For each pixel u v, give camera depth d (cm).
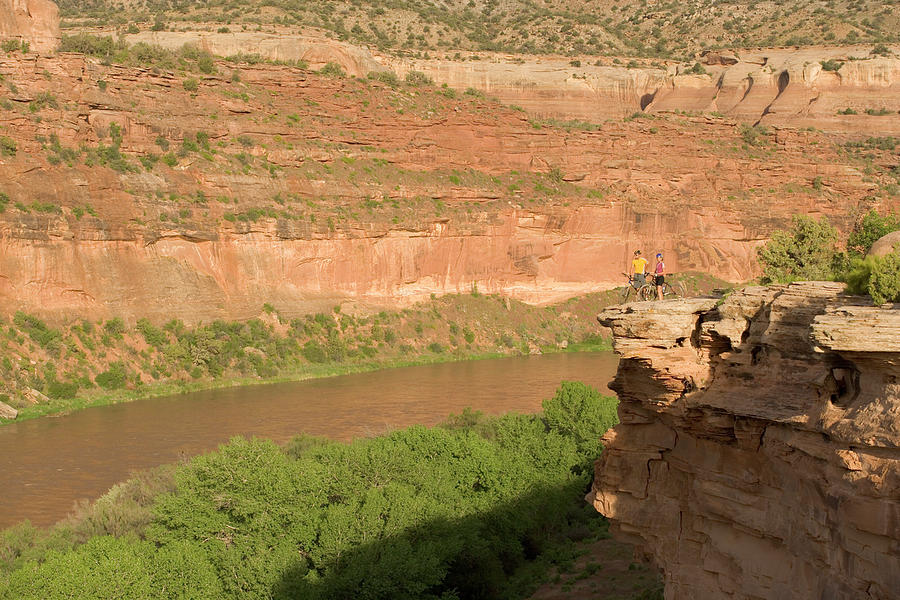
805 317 1788
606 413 4359
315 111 10825
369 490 3192
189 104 9444
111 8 19375
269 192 9488
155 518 3153
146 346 7775
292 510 3006
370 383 7881
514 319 10788
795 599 1806
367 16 19525
